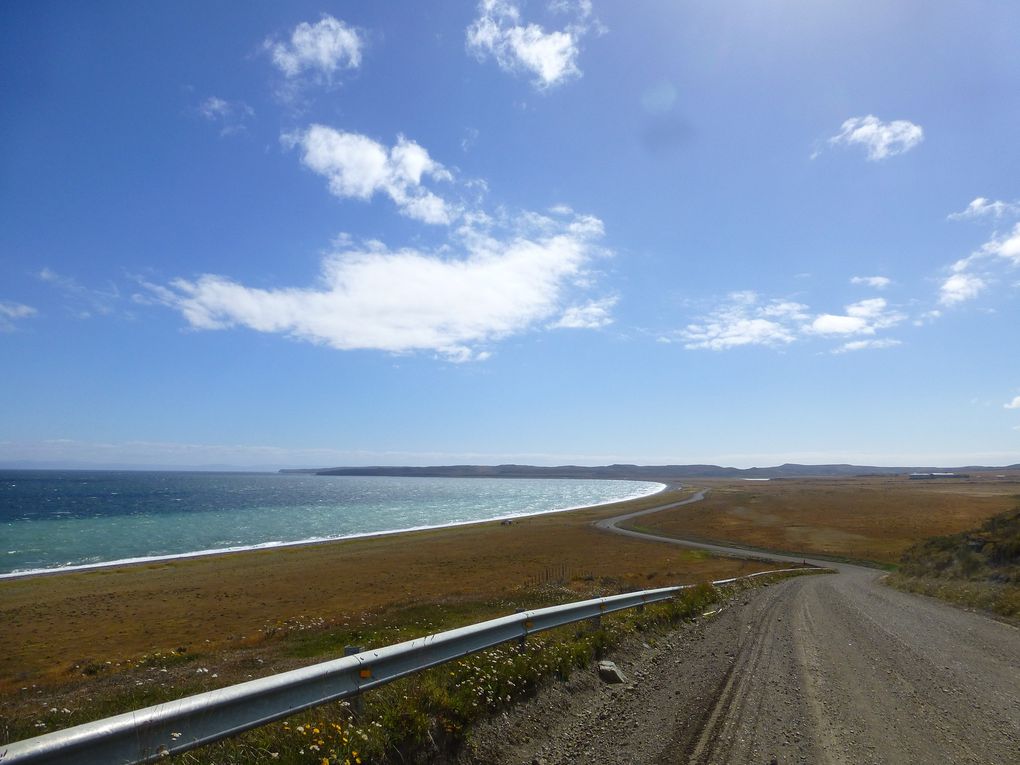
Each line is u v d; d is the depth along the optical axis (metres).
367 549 49.25
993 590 19.16
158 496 125.19
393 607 20.31
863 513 86.31
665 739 6.05
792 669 9.02
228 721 4.37
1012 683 8.62
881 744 5.96
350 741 4.84
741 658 9.76
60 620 23.22
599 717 6.73
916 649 10.91
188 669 11.83
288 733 5.05
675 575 32.22
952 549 27.28
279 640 15.68
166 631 20.95
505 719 6.20
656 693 7.68
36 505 94.81
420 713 5.51
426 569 36.81
